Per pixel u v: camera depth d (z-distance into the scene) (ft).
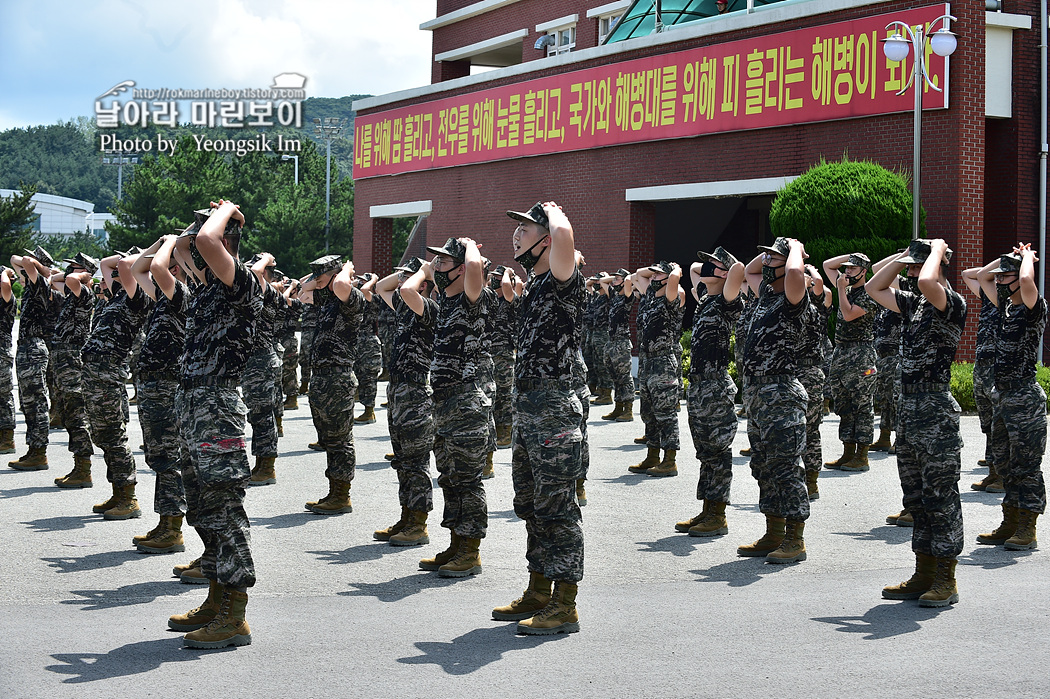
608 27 105.50
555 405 19.53
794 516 25.30
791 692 16.28
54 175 624.18
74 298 33.94
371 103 115.96
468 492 23.82
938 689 16.48
